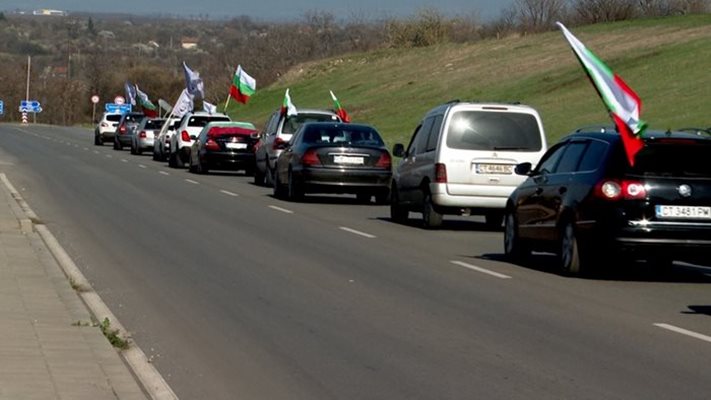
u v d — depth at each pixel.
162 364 12.05
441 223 25.77
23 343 12.03
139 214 27.53
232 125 45.00
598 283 18.02
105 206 29.33
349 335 13.57
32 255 18.95
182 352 12.62
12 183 35.94
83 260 19.55
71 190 34.19
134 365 11.68
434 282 17.73
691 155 17.84
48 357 11.45
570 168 19.09
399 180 27.34
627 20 86.38
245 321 14.39
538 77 73.00
